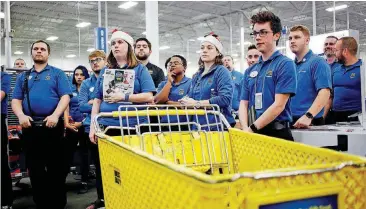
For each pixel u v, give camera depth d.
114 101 2.88
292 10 15.43
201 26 18.80
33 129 3.40
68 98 3.57
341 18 17.11
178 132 2.03
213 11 15.80
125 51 3.01
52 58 25.08
